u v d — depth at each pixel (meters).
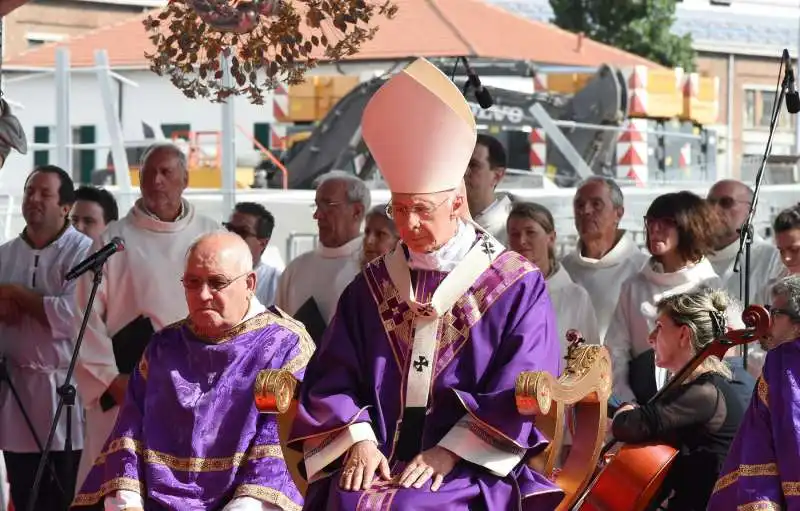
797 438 6.57
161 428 7.41
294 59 8.20
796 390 6.66
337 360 6.50
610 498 7.21
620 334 9.69
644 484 7.18
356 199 10.41
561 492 6.29
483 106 10.10
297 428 6.38
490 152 10.41
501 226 10.42
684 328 7.55
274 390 6.38
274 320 7.62
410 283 6.46
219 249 7.43
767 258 10.83
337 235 10.41
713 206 10.49
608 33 30.12
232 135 15.87
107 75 16.20
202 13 7.63
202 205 15.73
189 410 7.37
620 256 10.34
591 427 6.62
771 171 19.16
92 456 9.65
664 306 7.67
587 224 10.33
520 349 6.26
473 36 12.98
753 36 33.97
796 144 21.98
